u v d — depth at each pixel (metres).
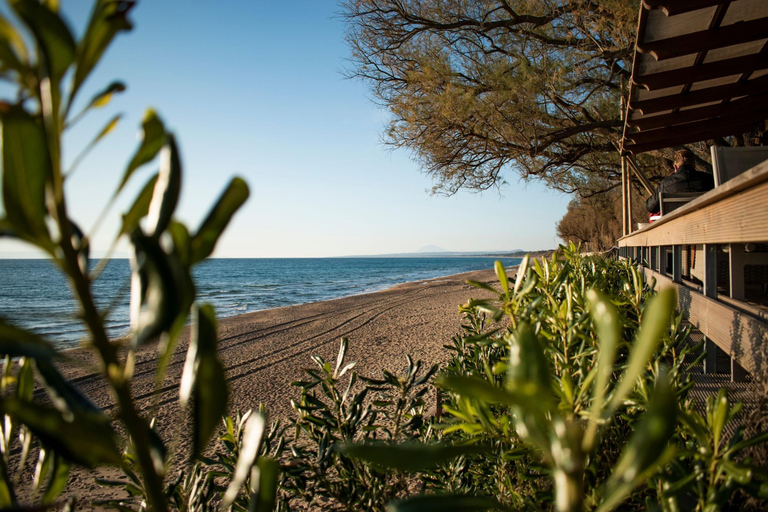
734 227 1.47
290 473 1.28
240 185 0.51
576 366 1.02
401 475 1.27
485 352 1.71
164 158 0.47
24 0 0.39
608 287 2.18
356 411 1.35
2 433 0.70
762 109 5.24
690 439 0.92
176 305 0.43
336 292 35.25
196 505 1.16
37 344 0.44
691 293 2.30
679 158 5.33
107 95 0.48
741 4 3.27
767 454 0.87
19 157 0.40
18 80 0.42
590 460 0.79
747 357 1.37
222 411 0.50
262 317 18.81
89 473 3.93
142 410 6.30
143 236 0.43
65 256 0.44
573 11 8.21
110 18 0.41
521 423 0.38
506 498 1.24
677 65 4.08
